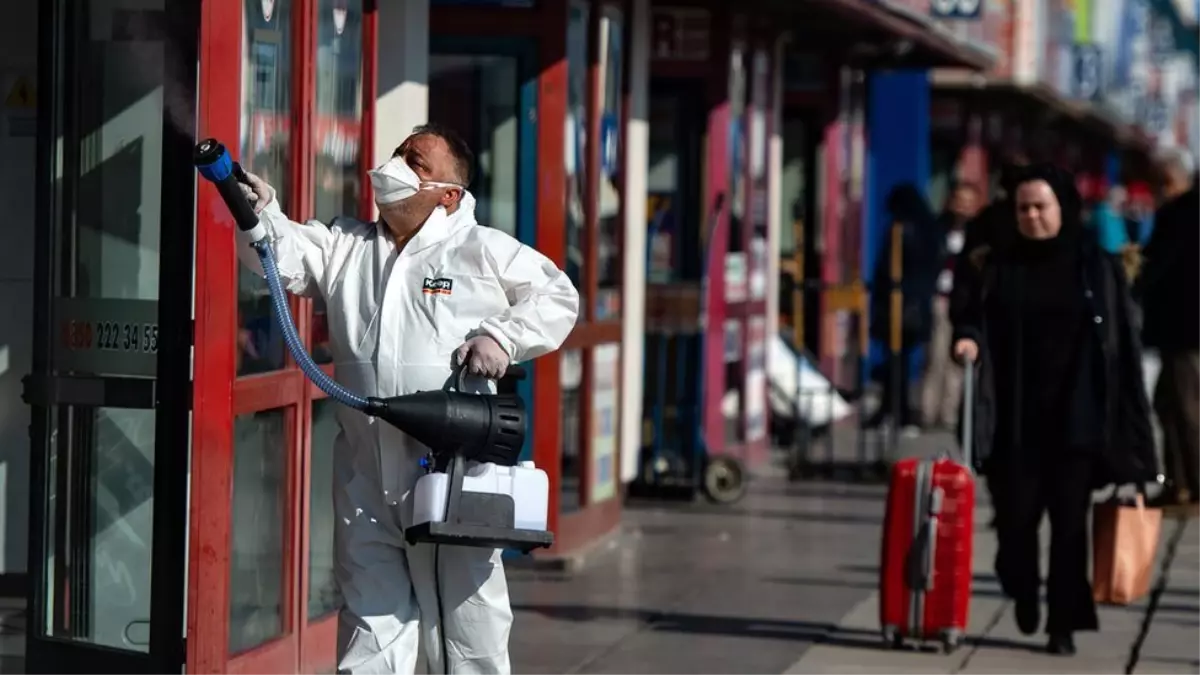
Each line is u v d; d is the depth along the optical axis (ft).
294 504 82.02
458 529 60.75
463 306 63.16
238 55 72.54
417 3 99.66
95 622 78.23
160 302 72.64
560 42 114.62
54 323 78.48
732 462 150.51
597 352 124.67
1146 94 462.19
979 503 154.92
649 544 130.31
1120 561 96.78
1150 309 148.66
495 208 116.16
